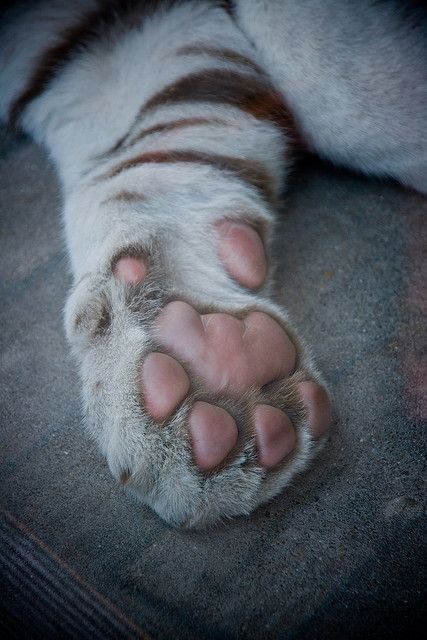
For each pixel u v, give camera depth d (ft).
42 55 2.93
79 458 2.79
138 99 2.86
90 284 2.67
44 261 3.11
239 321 2.60
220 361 2.55
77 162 2.93
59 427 2.84
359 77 2.81
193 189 2.81
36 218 3.19
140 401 2.52
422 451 2.72
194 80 2.85
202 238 2.76
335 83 2.83
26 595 2.65
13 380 2.93
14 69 2.97
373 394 2.80
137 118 2.86
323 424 2.60
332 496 2.68
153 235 2.73
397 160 2.93
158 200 2.79
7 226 3.19
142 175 2.81
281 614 2.56
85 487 2.75
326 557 2.61
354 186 3.12
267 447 2.52
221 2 2.86
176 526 2.58
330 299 2.94
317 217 3.07
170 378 2.51
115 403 2.55
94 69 2.89
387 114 2.84
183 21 2.86
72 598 2.63
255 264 2.75
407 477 2.69
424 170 2.92
